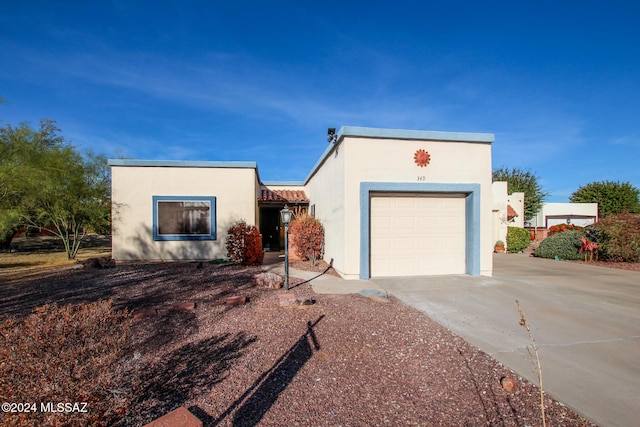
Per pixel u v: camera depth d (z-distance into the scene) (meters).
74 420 2.09
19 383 2.11
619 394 3.01
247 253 9.79
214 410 2.70
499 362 3.62
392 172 8.19
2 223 11.23
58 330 2.41
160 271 8.70
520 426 2.57
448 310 5.50
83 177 12.72
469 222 8.57
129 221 10.91
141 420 2.53
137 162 10.91
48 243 19.02
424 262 8.56
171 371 3.34
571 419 2.65
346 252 7.98
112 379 2.45
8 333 2.34
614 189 31.56
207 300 5.80
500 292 6.76
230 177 11.38
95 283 7.21
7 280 7.83
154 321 4.73
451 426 2.56
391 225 8.44
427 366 3.52
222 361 3.55
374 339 4.14
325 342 4.02
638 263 11.08
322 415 2.67
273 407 2.76
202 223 11.27
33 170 10.91
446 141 8.42
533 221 30.86
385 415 2.69
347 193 8.03
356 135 8.03
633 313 5.43
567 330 4.64
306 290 6.70
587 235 12.47
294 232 10.97
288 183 17.02
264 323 4.61
